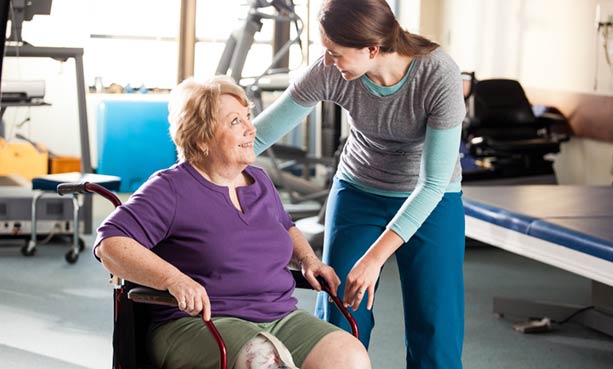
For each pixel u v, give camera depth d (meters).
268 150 6.96
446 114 2.56
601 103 6.98
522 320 4.61
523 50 7.86
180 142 2.44
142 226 2.34
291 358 2.29
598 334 4.42
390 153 2.79
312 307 4.80
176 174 2.43
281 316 2.50
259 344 2.28
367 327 2.92
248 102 2.48
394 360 3.99
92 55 8.65
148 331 2.46
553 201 4.24
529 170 6.86
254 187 2.54
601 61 7.00
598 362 4.02
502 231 3.93
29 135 8.49
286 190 7.65
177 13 8.80
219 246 2.40
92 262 5.68
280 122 2.78
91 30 8.63
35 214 5.83
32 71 8.45
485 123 7.12
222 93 2.43
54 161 7.95
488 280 5.42
